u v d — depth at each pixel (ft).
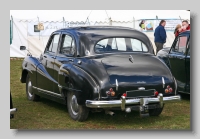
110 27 25.23
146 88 21.36
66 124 22.15
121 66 21.61
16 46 65.05
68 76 22.36
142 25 65.57
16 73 46.01
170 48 31.22
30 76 29.07
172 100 21.94
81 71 21.59
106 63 21.70
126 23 65.72
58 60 25.04
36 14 65.21
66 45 24.84
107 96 20.59
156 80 21.68
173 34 65.77
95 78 20.89
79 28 25.04
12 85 37.63
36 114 25.02
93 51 22.91
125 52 23.57
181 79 29.43
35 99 29.50
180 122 22.86
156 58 23.26
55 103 28.99
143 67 21.98
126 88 20.89
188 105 28.04
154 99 21.34
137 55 23.20
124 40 24.02
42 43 65.26
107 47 23.40
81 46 23.12
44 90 27.04
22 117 24.11
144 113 21.18
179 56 29.60
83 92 21.07
